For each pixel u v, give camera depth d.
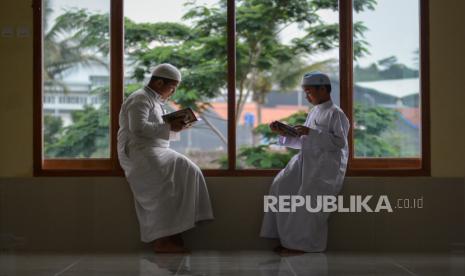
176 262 4.76
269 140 5.60
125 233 5.45
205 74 5.61
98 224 5.45
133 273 4.29
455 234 5.44
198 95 5.62
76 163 5.56
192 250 5.42
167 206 5.12
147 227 5.18
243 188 5.47
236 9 5.59
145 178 5.16
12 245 5.44
